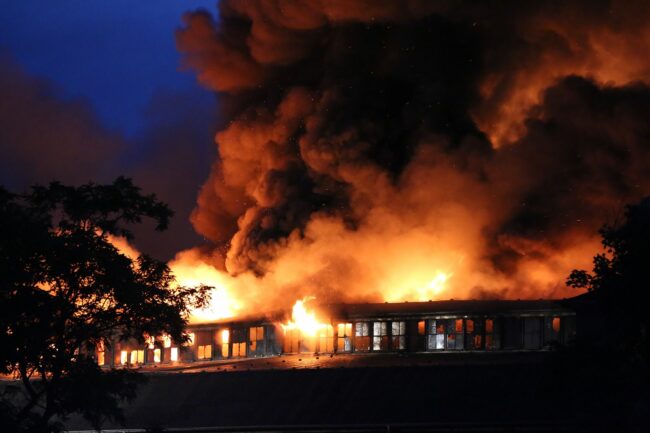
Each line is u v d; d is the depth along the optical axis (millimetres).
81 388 62375
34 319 63781
